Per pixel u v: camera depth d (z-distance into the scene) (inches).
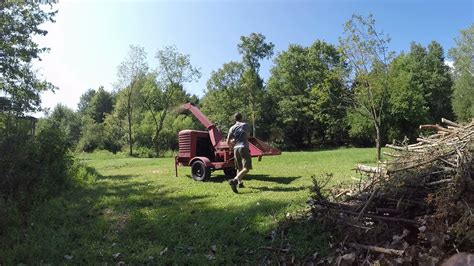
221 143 439.8
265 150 425.7
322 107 1963.6
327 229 215.2
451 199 180.1
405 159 234.8
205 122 459.2
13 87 836.6
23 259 215.9
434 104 2305.6
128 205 314.0
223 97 2427.4
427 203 193.9
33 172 335.9
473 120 264.7
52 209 300.8
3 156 323.0
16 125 374.6
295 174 454.9
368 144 2289.6
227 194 341.4
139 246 228.4
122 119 2185.0
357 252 189.5
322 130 2453.2
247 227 241.4
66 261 211.9
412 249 169.5
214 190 364.5
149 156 1695.4
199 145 461.4
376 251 183.9
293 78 2425.0
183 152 459.8
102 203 319.3
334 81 744.3
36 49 855.7
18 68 834.8
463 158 198.8
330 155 818.8
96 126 2233.0
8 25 810.2
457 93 2053.4
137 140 2127.2
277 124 2485.2
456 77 2203.5
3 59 813.9
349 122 1797.5
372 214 209.8
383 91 649.6
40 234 250.4
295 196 313.0
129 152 1790.1
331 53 2380.7
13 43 826.8
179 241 231.0
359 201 221.6
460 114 2023.9
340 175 424.8
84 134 2315.5
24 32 828.0
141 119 2246.6
